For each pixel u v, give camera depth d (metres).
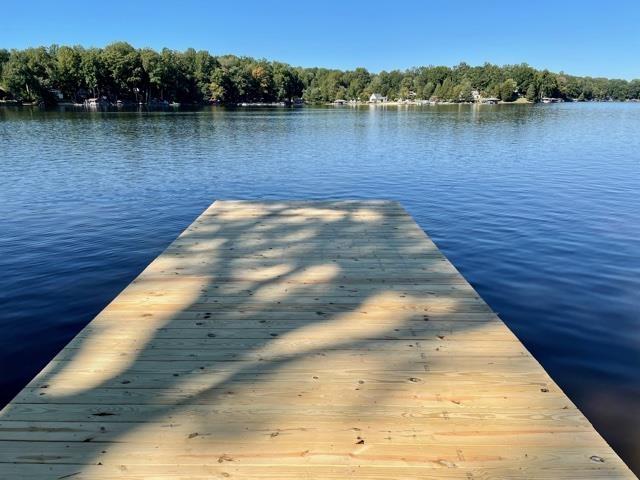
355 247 4.83
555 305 4.23
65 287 4.64
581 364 3.28
